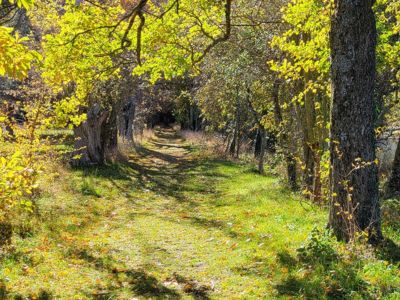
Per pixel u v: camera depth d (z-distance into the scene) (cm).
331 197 838
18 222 1038
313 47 1006
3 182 602
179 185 2089
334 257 732
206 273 778
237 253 874
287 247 845
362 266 681
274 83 1722
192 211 1459
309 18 991
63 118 1264
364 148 791
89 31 937
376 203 801
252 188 1844
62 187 1628
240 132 3253
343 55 786
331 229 829
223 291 688
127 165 2661
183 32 1118
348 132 795
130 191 1856
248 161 3064
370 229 784
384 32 1088
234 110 3067
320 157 1304
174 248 975
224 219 1266
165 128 8788
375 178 802
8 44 474
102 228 1186
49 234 1024
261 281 696
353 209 764
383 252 739
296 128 1717
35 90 1421
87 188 1716
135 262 875
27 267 784
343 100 795
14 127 1232
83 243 993
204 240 1034
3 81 2338
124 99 2573
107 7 988
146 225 1236
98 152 2403
